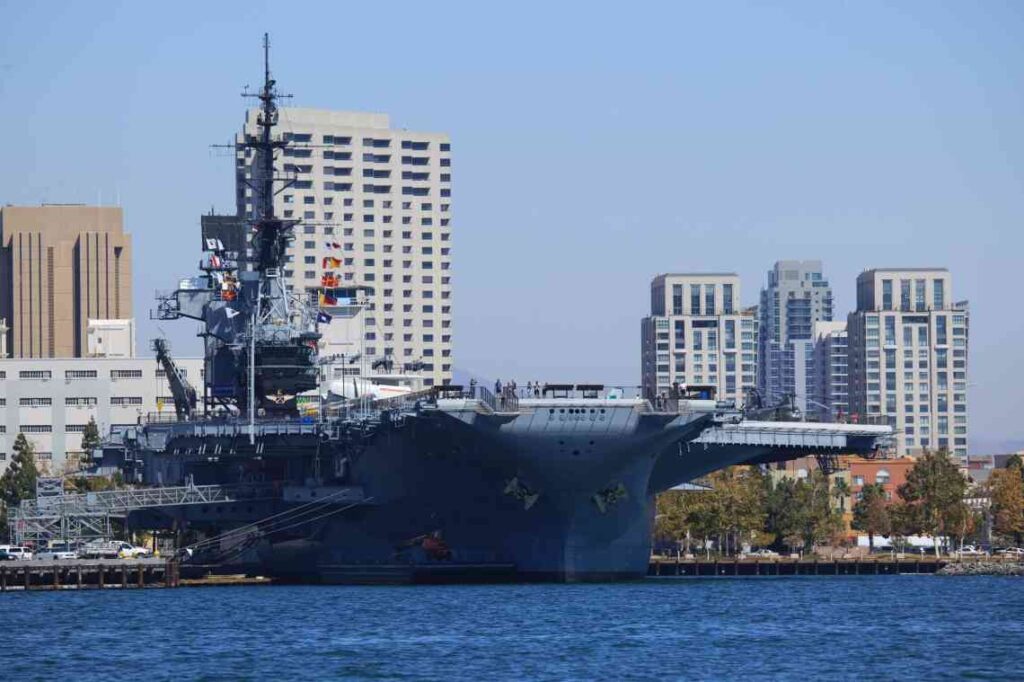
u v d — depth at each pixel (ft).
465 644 593.01
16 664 550.77
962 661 552.82
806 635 625.41
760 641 604.08
